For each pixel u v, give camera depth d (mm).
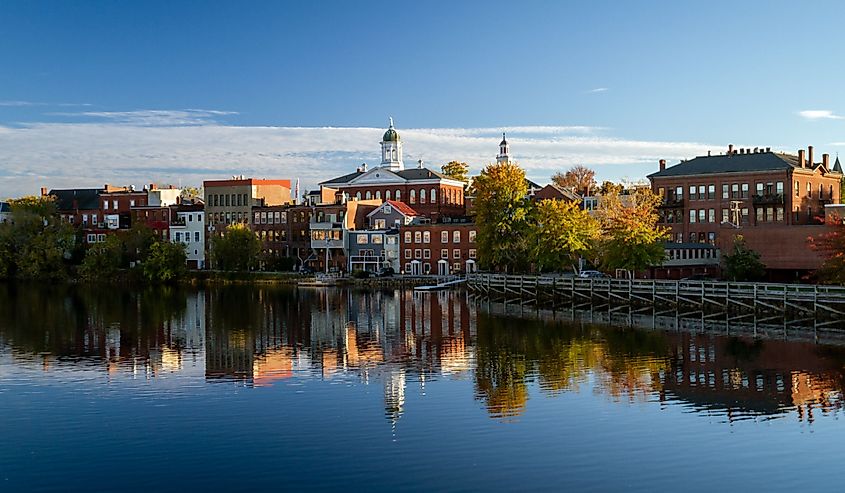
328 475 26156
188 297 95125
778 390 36844
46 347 51781
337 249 131625
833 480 25469
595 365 43594
